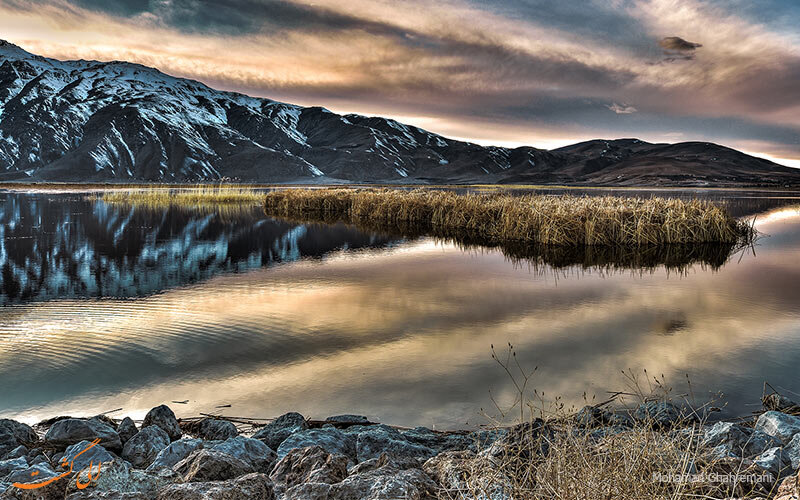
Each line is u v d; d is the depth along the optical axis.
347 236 25.05
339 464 3.97
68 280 13.79
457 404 6.14
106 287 12.90
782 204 52.84
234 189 84.81
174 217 34.66
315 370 7.25
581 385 6.71
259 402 6.24
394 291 12.57
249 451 4.47
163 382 6.82
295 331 9.09
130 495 3.37
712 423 5.48
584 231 21.58
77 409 6.07
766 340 8.73
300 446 4.63
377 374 7.10
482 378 6.96
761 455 4.16
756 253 19.72
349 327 9.34
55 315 10.04
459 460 3.95
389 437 4.83
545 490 3.04
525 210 24.53
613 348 8.27
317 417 5.84
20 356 7.71
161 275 14.66
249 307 10.80
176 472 3.87
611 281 13.99
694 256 19.06
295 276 14.61
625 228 21.78
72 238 23.12
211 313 10.28
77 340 8.45
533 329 9.32
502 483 3.17
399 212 33.25
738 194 81.56
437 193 37.81
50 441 4.84
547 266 16.58
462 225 28.73
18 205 44.59
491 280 14.09
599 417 5.28
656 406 5.67
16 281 13.59
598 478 2.96
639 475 3.04
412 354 7.93
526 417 5.69
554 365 7.47
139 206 44.91
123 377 6.97
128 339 8.55
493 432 4.99
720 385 6.74
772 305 11.27
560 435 3.57
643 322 9.84
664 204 24.55
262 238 23.94
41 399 6.30
